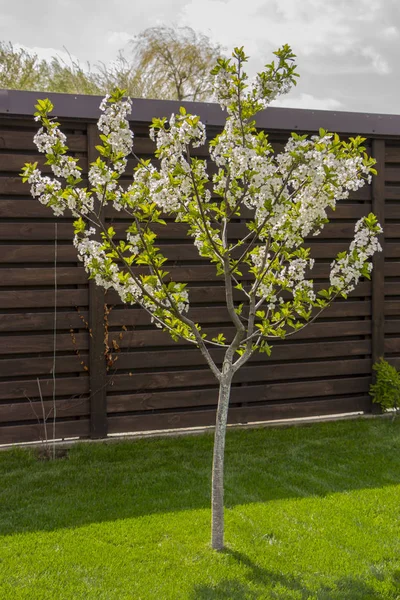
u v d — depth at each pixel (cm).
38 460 466
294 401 565
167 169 314
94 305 500
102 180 306
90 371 502
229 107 329
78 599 270
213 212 521
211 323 538
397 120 561
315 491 400
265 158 298
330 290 342
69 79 1355
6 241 486
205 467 448
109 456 471
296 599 271
